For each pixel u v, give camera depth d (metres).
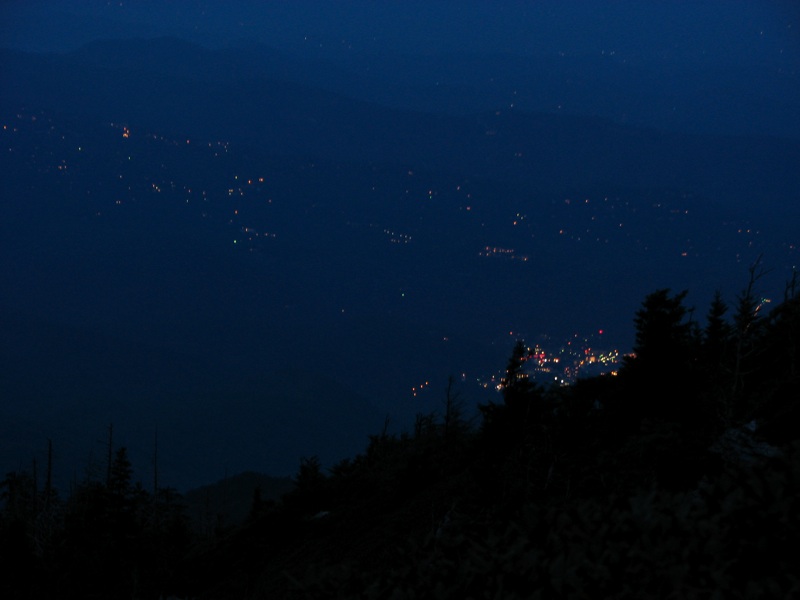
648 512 6.84
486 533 9.19
